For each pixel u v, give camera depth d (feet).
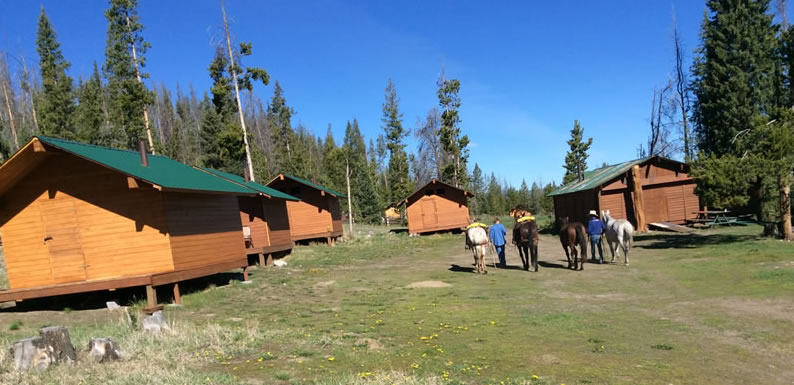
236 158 132.36
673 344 26.53
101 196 46.50
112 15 132.05
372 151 359.66
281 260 84.84
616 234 62.13
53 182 46.73
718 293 39.45
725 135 122.93
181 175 52.37
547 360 24.31
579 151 225.76
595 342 27.63
